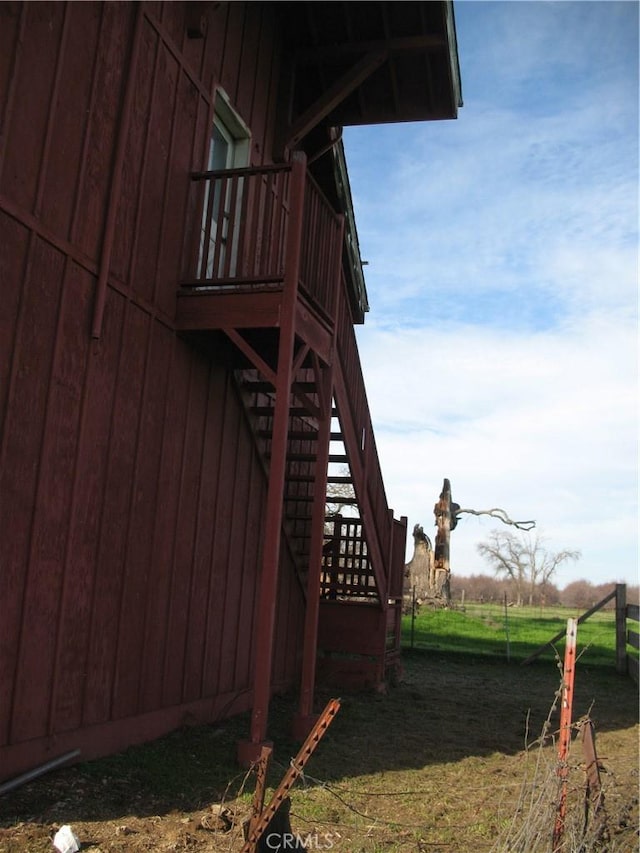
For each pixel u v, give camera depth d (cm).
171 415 626
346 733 698
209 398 693
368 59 876
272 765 548
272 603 555
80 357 509
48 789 443
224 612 720
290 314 594
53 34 482
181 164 651
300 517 864
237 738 628
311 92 983
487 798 507
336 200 1056
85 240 514
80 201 509
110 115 544
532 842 315
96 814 415
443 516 2388
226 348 721
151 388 596
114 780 478
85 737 509
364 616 956
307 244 667
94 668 521
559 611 2761
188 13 665
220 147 788
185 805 444
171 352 625
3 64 436
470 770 589
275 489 568
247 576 773
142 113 589
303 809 453
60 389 489
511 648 1488
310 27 888
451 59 880
